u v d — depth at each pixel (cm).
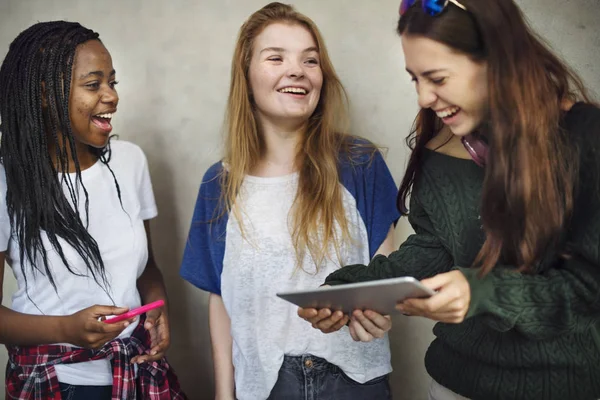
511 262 133
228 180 201
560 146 126
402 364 251
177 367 264
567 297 126
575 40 222
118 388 189
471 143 137
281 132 200
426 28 124
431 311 126
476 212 142
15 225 190
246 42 200
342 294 135
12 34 258
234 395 208
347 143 204
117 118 257
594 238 123
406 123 241
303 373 188
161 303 182
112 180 203
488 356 139
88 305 193
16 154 188
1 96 188
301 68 193
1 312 188
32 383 187
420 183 153
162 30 251
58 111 185
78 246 189
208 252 206
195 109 253
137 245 203
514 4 125
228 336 209
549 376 136
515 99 122
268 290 192
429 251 155
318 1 241
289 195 196
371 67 241
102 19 254
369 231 198
